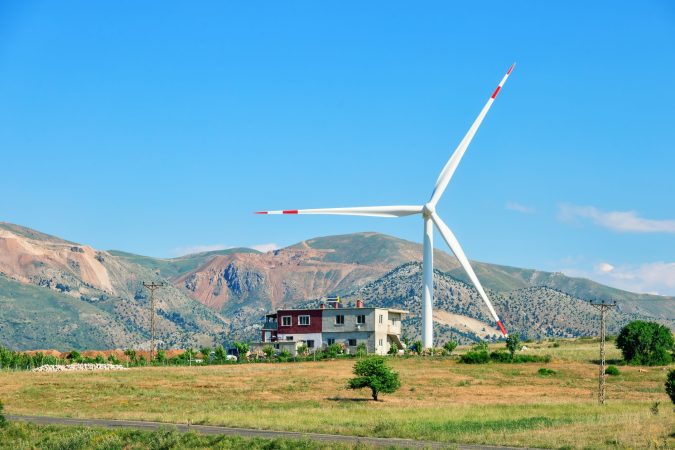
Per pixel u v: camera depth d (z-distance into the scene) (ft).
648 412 202.90
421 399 258.78
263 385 284.41
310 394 266.77
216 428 190.29
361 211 412.98
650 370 343.87
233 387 278.67
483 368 347.97
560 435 169.48
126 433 176.14
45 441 175.11
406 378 311.68
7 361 380.78
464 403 246.27
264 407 236.22
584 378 320.50
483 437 169.17
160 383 285.23
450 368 348.38
